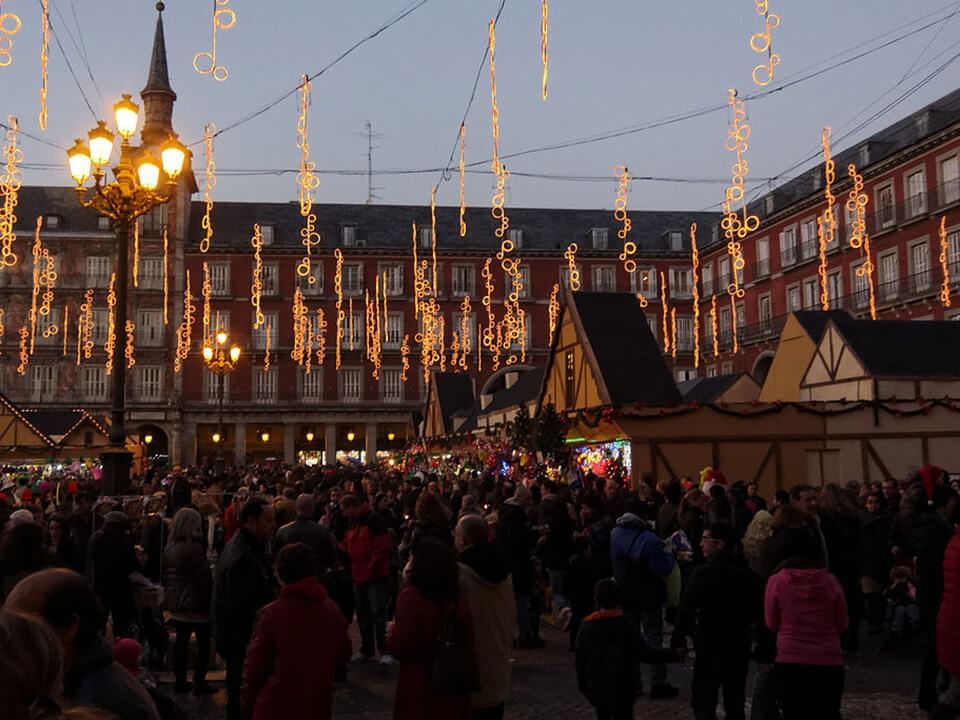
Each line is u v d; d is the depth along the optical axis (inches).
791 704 237.8
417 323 2650.1
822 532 420.5
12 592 139.6
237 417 2546.8
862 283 1830.7
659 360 876.6
